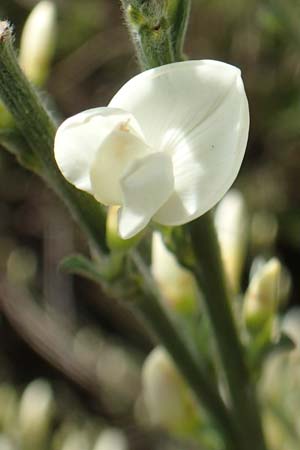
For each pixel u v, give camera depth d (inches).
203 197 3.6
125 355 12.4
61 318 13.3
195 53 12.8
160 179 3.6
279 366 6.4
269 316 4.5
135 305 4.4
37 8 5.2
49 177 4.2
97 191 3.6
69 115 13.7
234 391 4.5
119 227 3.6
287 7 8.8
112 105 3.6
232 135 3.5
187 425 4.9
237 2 12.2
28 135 4.1
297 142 12.3
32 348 13.5
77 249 13.8
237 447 4.6
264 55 12.3
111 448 8.8
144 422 11.2
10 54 4.0
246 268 10.6
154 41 3.8
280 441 6.2
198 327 4.6
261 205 12.1
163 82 3.6
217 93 3.6
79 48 13.3
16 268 13.4
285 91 12.3
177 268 4.8
